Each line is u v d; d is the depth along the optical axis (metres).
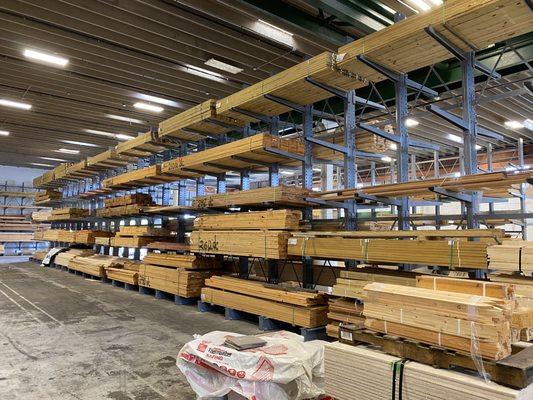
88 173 14.69
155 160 11.80
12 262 17.72
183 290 7.83
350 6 5.93
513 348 2.90
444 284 2.99
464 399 2.46
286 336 3.71
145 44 7.56
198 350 3.39
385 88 8.32
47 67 8.53
